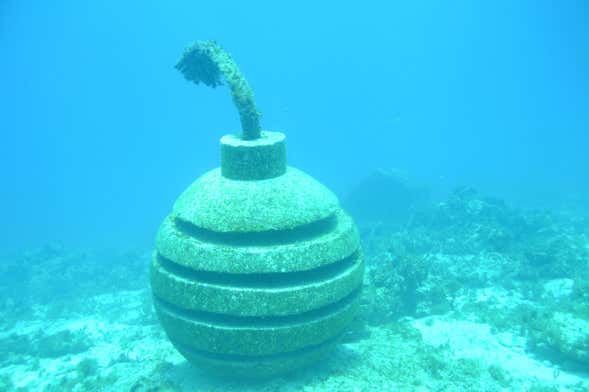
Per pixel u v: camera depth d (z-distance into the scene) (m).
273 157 7.43
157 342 12.70
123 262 24.42
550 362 9.28
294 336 6.65
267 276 6.63
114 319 15.79
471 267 15.76
